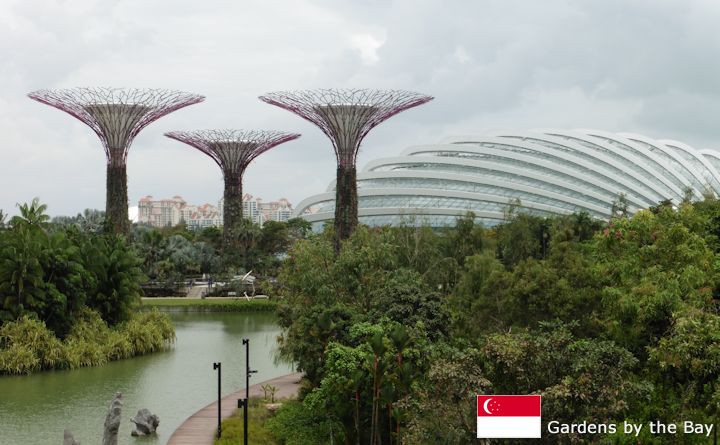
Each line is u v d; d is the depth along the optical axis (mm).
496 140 161000
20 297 64062
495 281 47188
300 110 104188
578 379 25594
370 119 103562
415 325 38938
